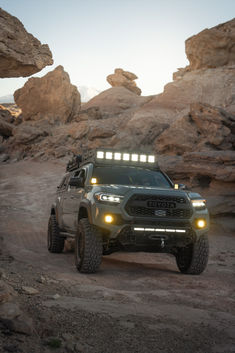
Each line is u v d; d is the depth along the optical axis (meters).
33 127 45.78
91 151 8.76
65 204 9.12
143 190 6.86
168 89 49.19
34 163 36.41
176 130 27.61
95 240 6.80
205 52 52.38
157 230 6.71
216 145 24.86
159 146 28.55
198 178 18.48
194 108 26.72
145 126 38.75
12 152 44.06
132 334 3.57
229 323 4.06
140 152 8.68
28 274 6.20
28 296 4.54
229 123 25.12
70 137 42.28
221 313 4.44
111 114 52.75
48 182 27.41
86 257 6.73
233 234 16.08
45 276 6.13
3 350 2.94
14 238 11.83
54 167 33.34
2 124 47.41
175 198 6.88
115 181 7.97
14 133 45.50
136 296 5.13
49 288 5.24
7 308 3.56
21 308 3.91
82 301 4.54
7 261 7.59
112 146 36.50
